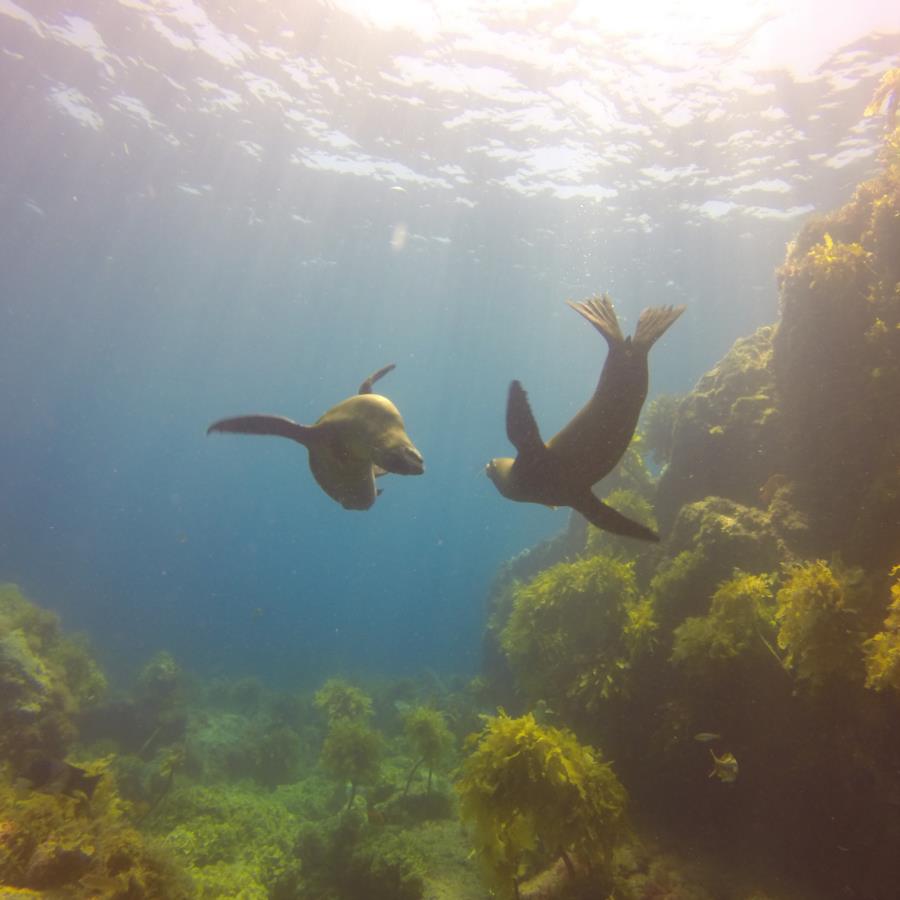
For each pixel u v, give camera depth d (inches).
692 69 621.9
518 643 449.7
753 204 907.4
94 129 874.8
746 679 329.4
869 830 283.4
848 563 324.2
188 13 621.9
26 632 551.5
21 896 170.7
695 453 486.6
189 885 231.9
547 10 571.5
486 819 274.4
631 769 373.7
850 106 654.5
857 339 375.2
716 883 294.5
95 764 262.8
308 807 528.4
